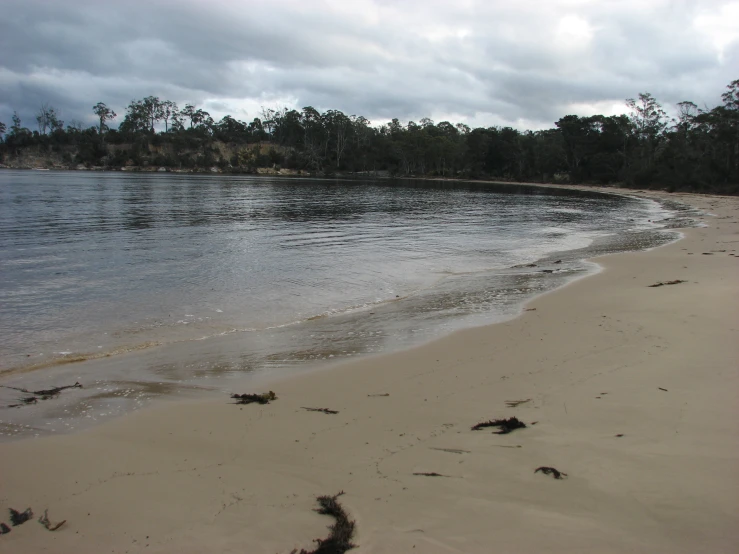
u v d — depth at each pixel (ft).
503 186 298.15
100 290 36.96
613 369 20.58
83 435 16.11
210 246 59.98
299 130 492.95
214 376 21.53
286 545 10.60
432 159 417.28
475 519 11.21
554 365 21.54
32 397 19.29
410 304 34.47
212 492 12.67
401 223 93.91
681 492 11.84
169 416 17.46
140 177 300.20
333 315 31.71
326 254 56.29
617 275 43.32
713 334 24.54
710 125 240.73
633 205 155.12
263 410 17.85
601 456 13.65
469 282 41.96
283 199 154.40
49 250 54.39
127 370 22.24
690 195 211.00
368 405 18.11
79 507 12.16
